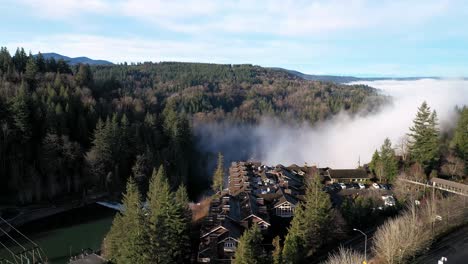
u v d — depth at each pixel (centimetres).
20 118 9938
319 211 6044
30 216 9162
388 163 10250
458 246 5731
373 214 7156
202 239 6462
